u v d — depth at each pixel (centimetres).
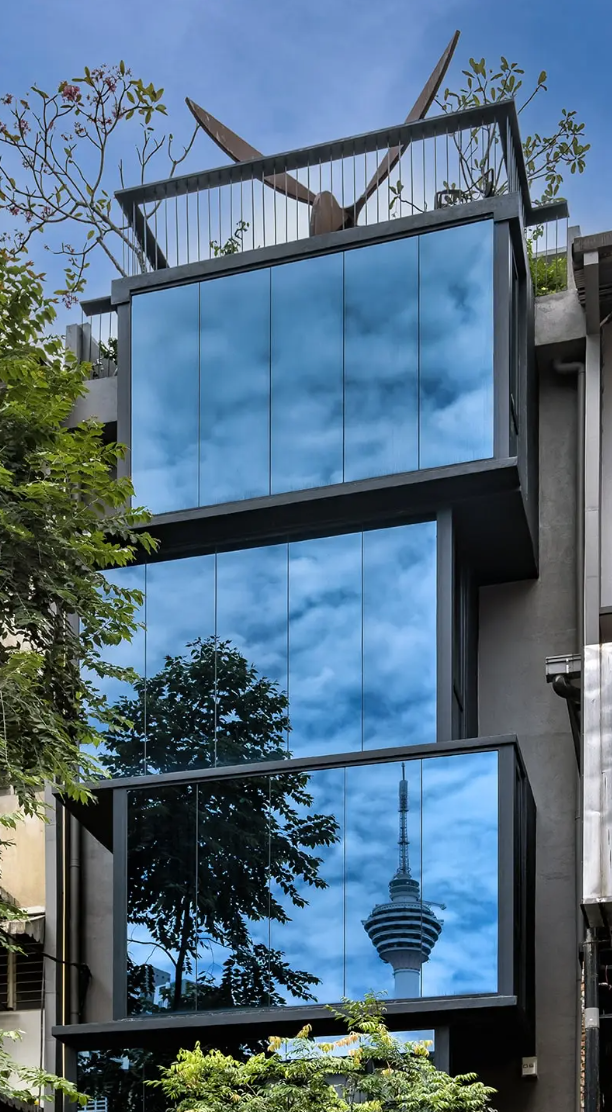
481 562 2288
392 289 2194
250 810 2061
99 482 1688
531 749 2239
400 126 2306
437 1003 1883
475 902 1922
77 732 1673
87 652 1700
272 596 2162
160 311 2305
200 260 2300
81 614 1662
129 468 2259
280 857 2023
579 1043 2016
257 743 2102
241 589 2178
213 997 1994
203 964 2012
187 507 2212
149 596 2216
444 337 2156
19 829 2467
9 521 1588
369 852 1984
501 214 2167
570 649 2270
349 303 2211
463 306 2158
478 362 2131
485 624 2319
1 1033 1420
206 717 2136
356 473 2144
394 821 1986
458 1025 1925
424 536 2119
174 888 2061
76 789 1591
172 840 2083
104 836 2348
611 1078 1723
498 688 2281
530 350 2316
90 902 2409
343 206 2356
